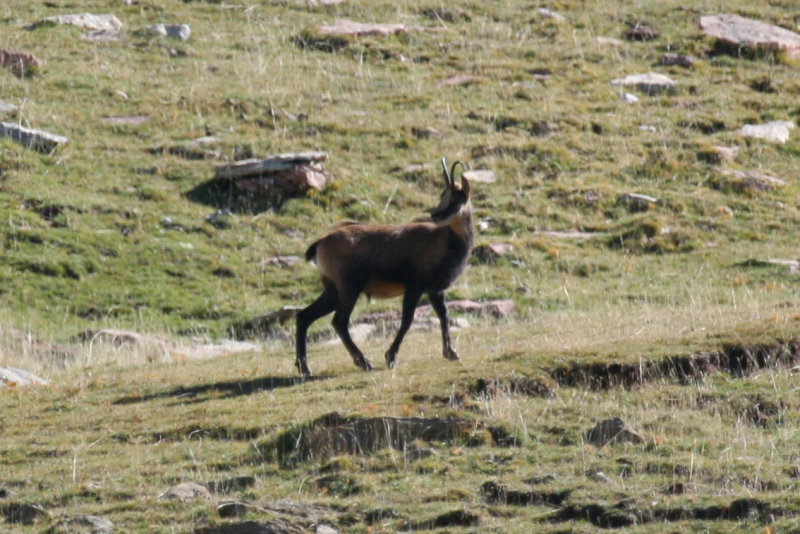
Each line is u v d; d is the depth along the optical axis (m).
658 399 31.08
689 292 52.78
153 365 43.16
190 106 71.25
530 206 63.09
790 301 43.91
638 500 24.45
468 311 51.50
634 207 63.38
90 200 60.72
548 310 52.16
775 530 22.94
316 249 36.62
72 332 51.06
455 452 27.64
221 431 30.61
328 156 66.94
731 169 67.94
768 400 30.56
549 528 23.80
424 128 70.62
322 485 26.55
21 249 56.38
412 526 24.16
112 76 74.19
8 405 35.47
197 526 24.33
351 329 48.66
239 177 63.16
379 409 30.22
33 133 64.56
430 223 36.28
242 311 53.94
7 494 27.00
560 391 31.77
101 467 28.64
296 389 33.84
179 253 57.78
